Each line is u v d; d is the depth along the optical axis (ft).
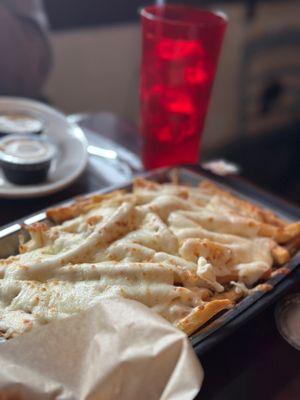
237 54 3.34
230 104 3.51
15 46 1.94
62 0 2.40
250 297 0.85
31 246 0.92
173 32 1.17
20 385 0.67
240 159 3.59
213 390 0.80
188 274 0.85
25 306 0.80
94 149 1.47
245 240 0.99
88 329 0.71
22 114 1.55
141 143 1.37
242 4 3.15
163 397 0.66
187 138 1.32
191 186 1.21
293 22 3.53
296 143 3.86
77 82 2.68
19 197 1.19
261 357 0.86
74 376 0.68
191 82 1.23
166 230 0.92
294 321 0.93
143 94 1.29
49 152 1.30
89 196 1.07
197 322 0.77
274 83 3.67
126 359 0.68
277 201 1.19
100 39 2.63
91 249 0.88
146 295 0.80
